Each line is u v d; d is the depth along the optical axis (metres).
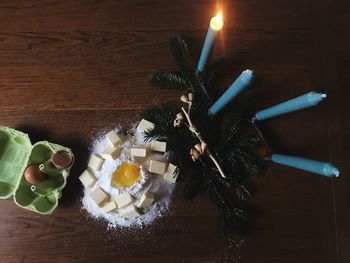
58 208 0.69
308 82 0.73
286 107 0.59
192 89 0.68
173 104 0.67
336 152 0.71
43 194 0.67
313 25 0.75
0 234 0.69
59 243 0.68
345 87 0.73
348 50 0.74
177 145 0.68
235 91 0.58
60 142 0.71
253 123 0.69
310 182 0.70
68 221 0.69
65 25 0.74
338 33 0.75
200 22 0.74
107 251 0.68
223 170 0.67
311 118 0.72
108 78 0.73
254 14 0.75
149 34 0.74
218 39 0.74
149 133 0.66
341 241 0.69
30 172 0.65
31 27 0.74
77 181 0.70
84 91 0.72
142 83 0.72
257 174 0.67
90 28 0.74
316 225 0.69
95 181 0.69
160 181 0.69
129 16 0.75
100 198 0.67
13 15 0.75
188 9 0.75
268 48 0.74
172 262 0.68
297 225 0.69
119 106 0.72
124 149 0.69
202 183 0.67
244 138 0.66
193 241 0.68
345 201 0.70
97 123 0.71
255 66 0.73
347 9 0.75
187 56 0.68
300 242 0.69
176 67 0.73
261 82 0.73
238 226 0.67
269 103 0.72
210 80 0.70
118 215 0.68
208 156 0.66
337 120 0.72
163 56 0.73
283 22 0.75
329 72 0.73
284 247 0.68
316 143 0.71
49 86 0.73
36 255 0.68
